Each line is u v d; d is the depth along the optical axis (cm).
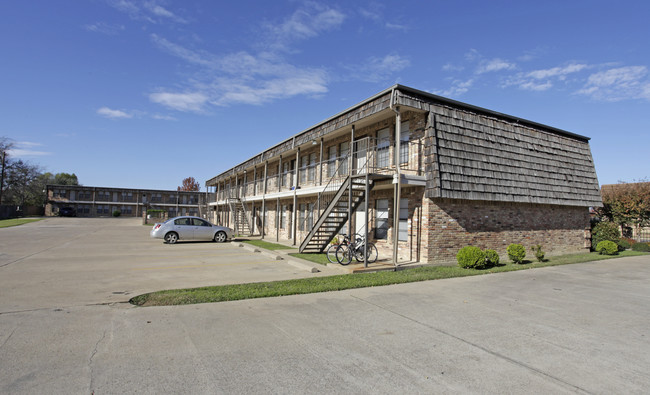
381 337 513
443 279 979
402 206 1331
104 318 569
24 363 398
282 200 2392
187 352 443
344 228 1641
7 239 2005
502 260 1373
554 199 1537
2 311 595
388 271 1078
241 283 885
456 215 1270
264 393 346
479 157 1308
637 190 2128
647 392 363
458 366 420
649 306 713
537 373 404
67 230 2884
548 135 1605
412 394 351
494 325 576
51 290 761
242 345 471
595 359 446
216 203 3759
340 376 388
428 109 1211
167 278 942
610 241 1688
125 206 6600
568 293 826
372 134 1509
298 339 498
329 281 900
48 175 9075
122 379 366
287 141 2034
